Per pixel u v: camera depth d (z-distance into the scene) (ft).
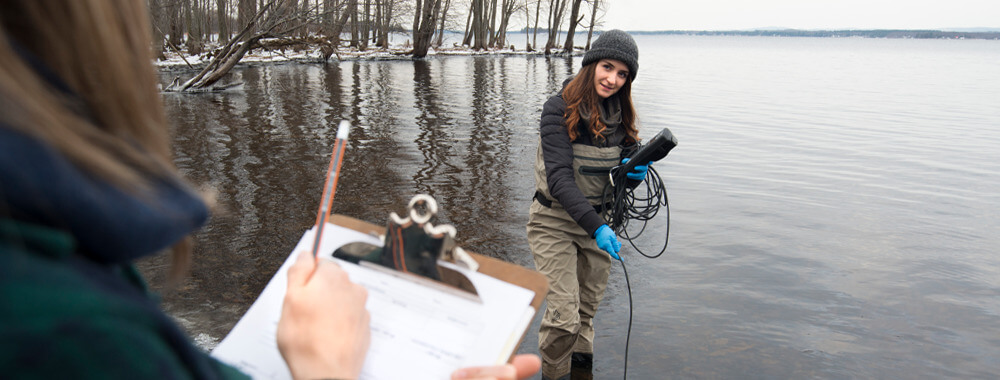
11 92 1.21
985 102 60.13
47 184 1.18
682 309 13.84
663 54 185.37
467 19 177.58
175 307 12.59
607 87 9.64
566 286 10.49
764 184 25.38
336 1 60.23
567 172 9.83
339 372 2.13
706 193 23.72
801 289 15.19
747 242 18.30
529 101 53.11
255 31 56.59
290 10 56.44
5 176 1.12
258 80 66.28
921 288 15.57
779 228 19.75
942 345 12.85
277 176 24.39
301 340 2.18
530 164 27.84
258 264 15.11
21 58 1.35
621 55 9.41
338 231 2.98
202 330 11.73
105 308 1.27
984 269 16.96
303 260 2.45
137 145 1.59
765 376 11.40
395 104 48.91
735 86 74.02
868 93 68.13
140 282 1.95
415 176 24.85
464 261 2.82
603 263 11.07
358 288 2.42
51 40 1.41
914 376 11.71
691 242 18.11
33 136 1.21
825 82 84.23
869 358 12.24
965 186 26.03
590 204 10.28
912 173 28.19
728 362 11.82
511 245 17.33
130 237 1.36
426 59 122.21
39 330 1.12
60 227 1.24
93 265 1.39
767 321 13.47
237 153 28.55
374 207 20.72
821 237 19.07
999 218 21.70
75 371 1.16
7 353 1.09
